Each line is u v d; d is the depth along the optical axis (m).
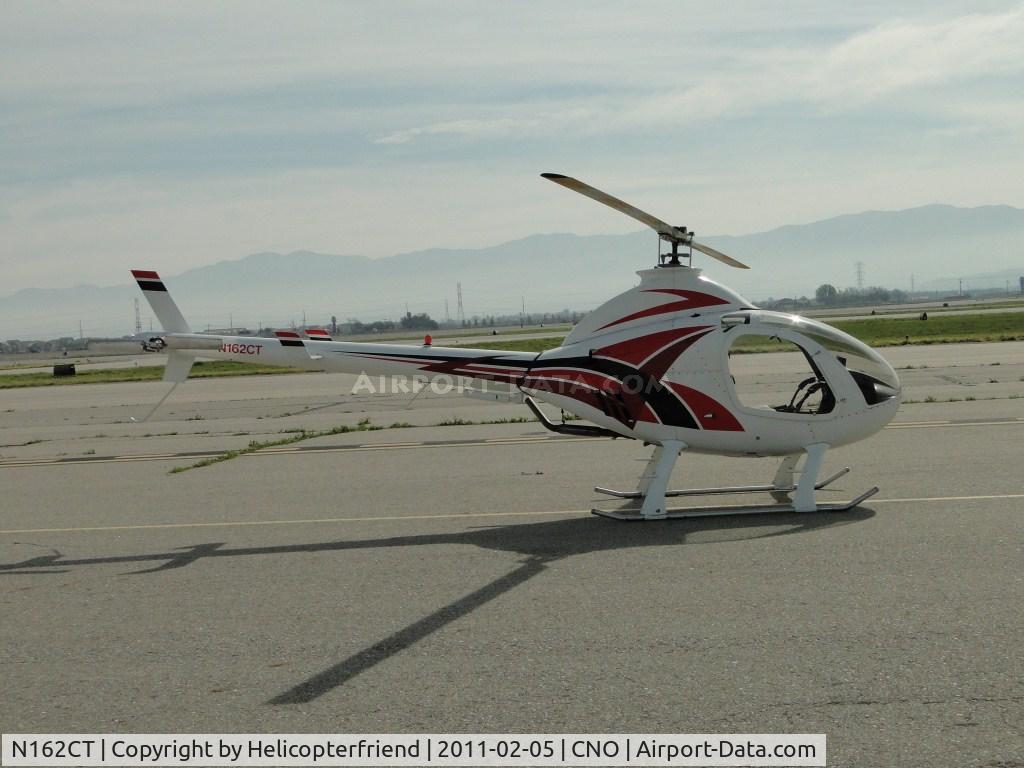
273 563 8.47
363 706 5.17
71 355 102.25
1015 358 31.41
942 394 21.05
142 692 5.48
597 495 11.09
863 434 9.85
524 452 14.92
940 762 4.30
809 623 6.12
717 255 10.02
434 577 7.70
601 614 6.50
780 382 22.94
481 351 10.84
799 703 4.95
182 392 32.94
